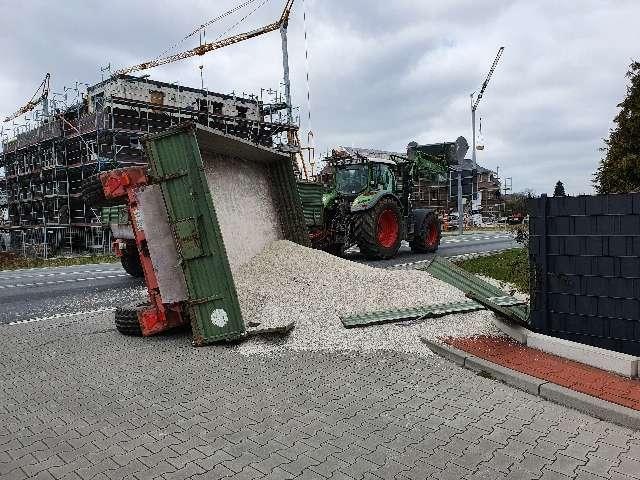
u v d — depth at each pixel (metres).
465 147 26.19
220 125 40.19
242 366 5.21
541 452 3.32
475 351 5.32
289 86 46.66
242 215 8.27
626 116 18.67
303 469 3.14
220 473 3.11
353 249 17.81
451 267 6.99
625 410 3.76
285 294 7.37
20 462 3.30
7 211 44.47
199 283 5.98
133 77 35.53
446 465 3.17
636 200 4.99
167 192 6.00
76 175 35.69
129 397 4.42
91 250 32.62
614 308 5.16
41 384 4.84
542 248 5.60
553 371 4.66
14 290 12.28
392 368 5.02
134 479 3.05
